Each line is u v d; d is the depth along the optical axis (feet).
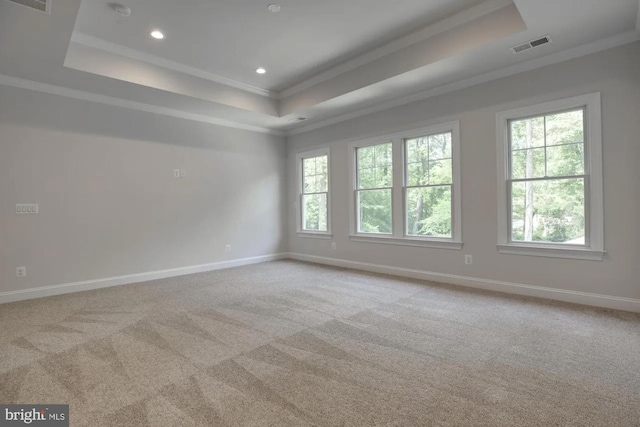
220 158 18.89
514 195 12.64
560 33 10.02
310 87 16.48
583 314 10.23
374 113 17.01
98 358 7.69
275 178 21.68
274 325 9.74
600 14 9.07
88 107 14.34
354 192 18.22
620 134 10.37
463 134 13.79
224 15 10.68
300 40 12.45
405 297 12.48
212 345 8.38
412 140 15.79
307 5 10.24
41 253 13.17
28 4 8.16
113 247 15.02
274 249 21.59
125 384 6.56
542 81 11.73
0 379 6.75
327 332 9.18
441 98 14.43
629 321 9.57
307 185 21.35
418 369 7.10
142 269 15.87
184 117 17.39
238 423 5.37
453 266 14.33
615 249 10.53
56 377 6.82
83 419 5.47
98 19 10.84
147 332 9.25
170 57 13.70
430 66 12.13
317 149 20.18
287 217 22.39
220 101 15.93
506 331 9.08
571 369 7.02
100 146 14.69
